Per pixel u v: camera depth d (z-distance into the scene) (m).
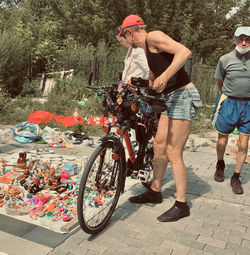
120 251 2.72
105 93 3.15
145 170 3.91
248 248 2.84
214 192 4.10
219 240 2.96
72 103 10.40
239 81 4.01
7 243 2.76
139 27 3.23
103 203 3.26
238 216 3.46
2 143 6.15
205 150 6.21
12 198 3.53
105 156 3.17
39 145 6.11
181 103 3.22
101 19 20.08
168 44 2.89
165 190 4.09
